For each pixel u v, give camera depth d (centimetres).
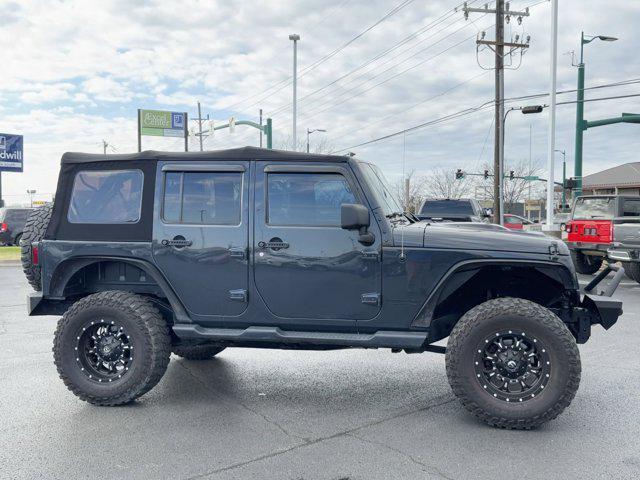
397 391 535
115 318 488
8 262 1917
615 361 640
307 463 377
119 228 501
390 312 464
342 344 478
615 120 2538
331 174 475
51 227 512
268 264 477
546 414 425
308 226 475
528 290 508
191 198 495
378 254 461
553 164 2177
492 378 443
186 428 440
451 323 513
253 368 616
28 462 379
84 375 492
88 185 512
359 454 391
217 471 365
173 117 4512
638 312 949
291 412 477
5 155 3831
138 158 503
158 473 362
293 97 3111
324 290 471
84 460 382
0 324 862
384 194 517
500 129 2600
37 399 511
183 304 495
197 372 600
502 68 2581
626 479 353
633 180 5641
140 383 484
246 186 484
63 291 511
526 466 372
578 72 2691
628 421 454
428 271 456
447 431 434
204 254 487
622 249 1152
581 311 485
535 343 430
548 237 468
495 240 455
